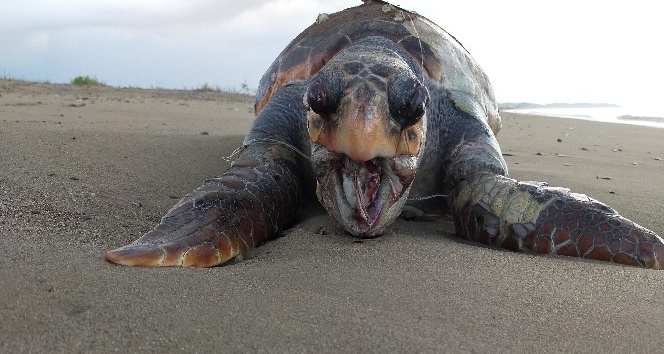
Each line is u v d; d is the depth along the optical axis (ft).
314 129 1.99
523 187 2.28
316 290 1.55
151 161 3.41
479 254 1.97
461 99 2.93
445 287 1.61
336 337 1.26
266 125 2.81
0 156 3.11
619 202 3.12
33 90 9.84
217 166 3.46
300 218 2.58
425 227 2.56
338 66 2.02
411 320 1.37
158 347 1.19
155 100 9.64
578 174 4.04
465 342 1.27
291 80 3.01
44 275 1.53
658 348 1.28
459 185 2.52
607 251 2.02
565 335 1.33
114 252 1.70
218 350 1.19
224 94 14.51
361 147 1.87
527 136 6.97
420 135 2.07
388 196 2.07
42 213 2.25
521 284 1.66
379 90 1.92
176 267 1.73
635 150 5.84
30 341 1.19
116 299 1.41
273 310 1.39
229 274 1.67
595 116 13.83
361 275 1.70
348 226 2.12
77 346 1.18
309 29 3.22
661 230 2.58
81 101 7.80
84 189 2.69
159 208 2.50
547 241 2.13
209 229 1.91
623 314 1.45
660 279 1.75
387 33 2.88
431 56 2.90
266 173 2.34
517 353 1.24
